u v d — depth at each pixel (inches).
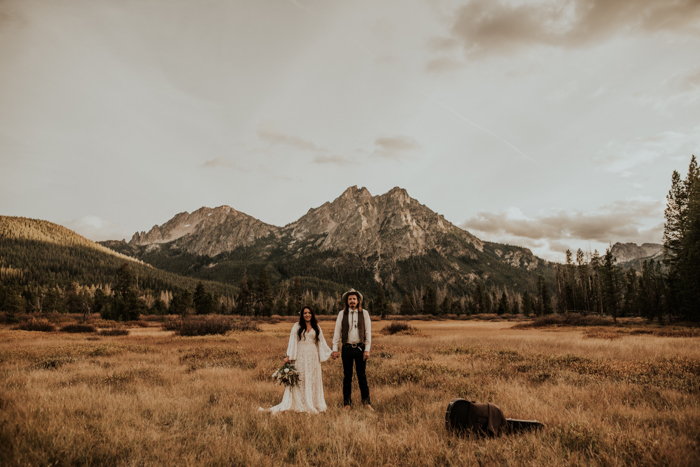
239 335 1103.6
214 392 278.1
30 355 504.4
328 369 405.1
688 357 401.4
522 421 181.6
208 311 3299.7
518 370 373.7
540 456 140.2
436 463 143.6
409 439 165.2
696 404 211.0
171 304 3363.7
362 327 254.7
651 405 218.4
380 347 666.2
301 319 248.4
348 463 140.2
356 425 188.2
